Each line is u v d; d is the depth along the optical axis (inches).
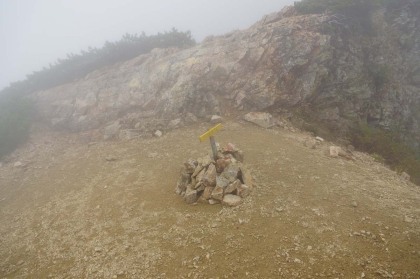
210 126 618.2
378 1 760.3
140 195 404.2
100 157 565.9
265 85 665.6
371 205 333.4
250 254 272.8
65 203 426.0
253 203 344.2
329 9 738.2
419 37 789.9
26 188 502.3
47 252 327.3
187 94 684.7
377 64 714.2
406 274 234.8
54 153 635.5
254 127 596.1
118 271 277.6
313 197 354.0
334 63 666.2
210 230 310.0
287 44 683.4
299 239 283.9
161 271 269.0
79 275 282.8
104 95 788.0
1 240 368.8
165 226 329.1
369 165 475.8
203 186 366.3
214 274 256.8
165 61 804.0
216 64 728.3
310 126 613.9
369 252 260.7
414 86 763.4
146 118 682.2
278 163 445.1
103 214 377.4
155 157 519.5
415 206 330.6
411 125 699.4
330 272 244.1
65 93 849.5
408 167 546.0
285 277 245.0
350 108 652.7
